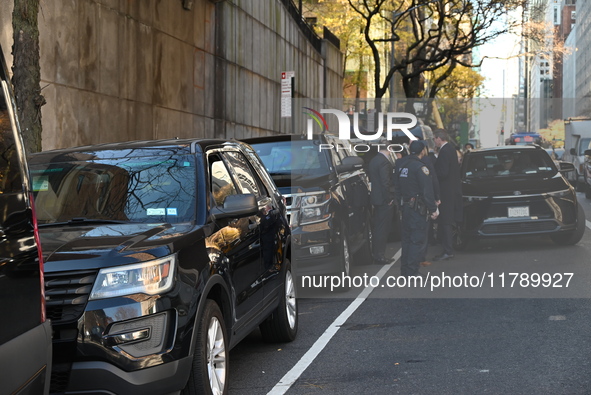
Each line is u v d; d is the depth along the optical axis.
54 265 4.88
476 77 52.06
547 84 152.75
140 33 18.70
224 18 25.05
